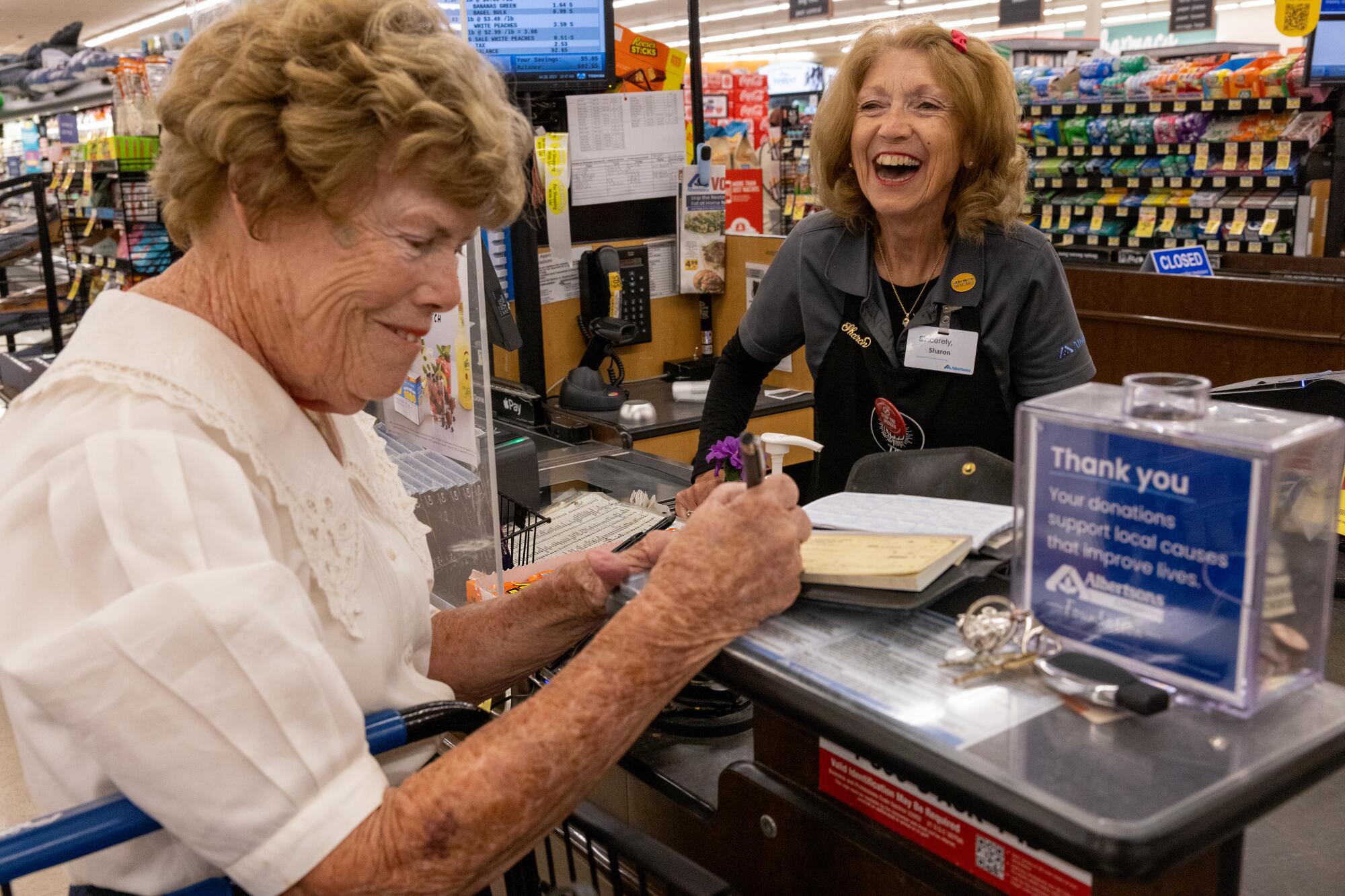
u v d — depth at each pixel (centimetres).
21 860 88
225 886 100
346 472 117
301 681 87
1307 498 77
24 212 664
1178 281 450
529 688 156
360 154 90
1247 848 104
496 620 136
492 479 166
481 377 162
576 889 108
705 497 187
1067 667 80
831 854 101
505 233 320
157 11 1584
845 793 100
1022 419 87
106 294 102
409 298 100
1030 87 791
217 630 83
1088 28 1363
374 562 114
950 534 103
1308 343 413
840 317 215
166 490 87
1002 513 109
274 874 87
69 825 89
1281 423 78
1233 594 76
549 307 339
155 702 83
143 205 459
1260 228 698
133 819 91
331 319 99
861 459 135
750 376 242
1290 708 78
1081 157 790
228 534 89
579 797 93
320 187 91
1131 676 78
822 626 95
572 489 279
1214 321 441
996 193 196
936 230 203
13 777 302
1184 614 79
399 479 137
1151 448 78
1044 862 83
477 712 111
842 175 208
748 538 91
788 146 1039
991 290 200
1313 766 73
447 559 181
